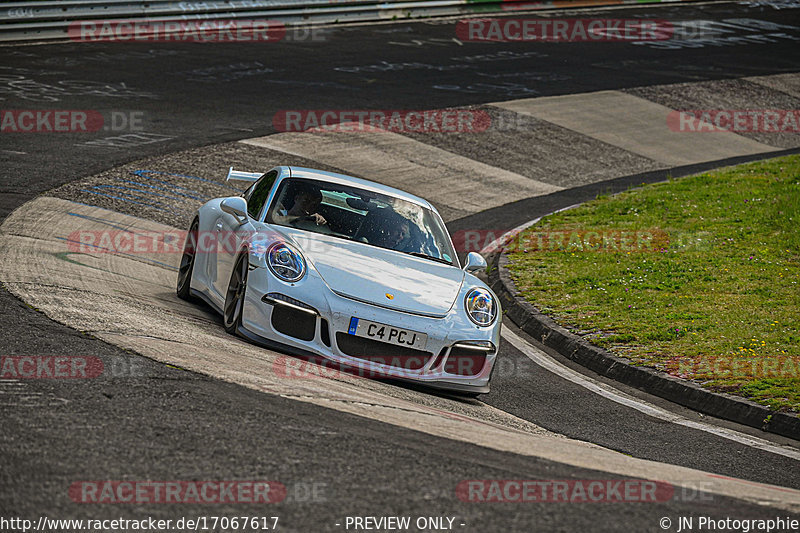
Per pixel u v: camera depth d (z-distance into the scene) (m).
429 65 88.44
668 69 99.00
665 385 27.19
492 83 84.88
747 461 21.08
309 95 72.19
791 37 123.25
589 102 83.44
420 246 25.97
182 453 13.21
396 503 12.23
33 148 49.00
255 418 15.23
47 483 11.73
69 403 14.76
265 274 22.31
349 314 21.70
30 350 17.66
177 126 58.78
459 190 58.34
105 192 43.34
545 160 67.88
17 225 33.62
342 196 26.88
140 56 77.62
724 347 30.14
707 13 137.12
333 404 17.08
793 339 30.78
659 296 36.72
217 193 47.94
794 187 55.72
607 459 17.22
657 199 55.94
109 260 31.53
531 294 37.78
